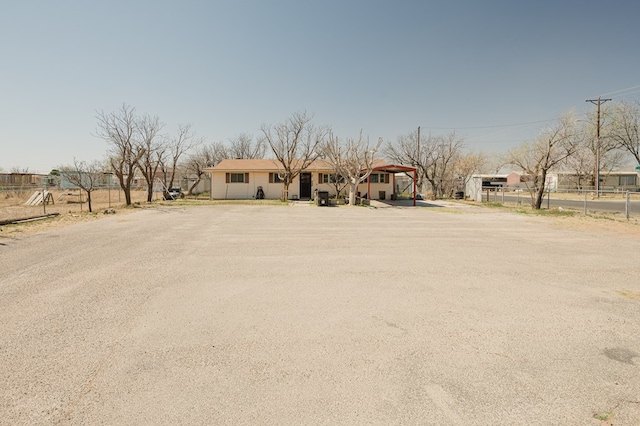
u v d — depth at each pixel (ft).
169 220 41.93
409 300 14.05
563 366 8.95
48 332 10.82
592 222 41.83
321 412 7.10
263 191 87.81
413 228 36.32
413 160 102.47
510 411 7.14
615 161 127.95
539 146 61.26
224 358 9.31
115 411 7.09
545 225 39.11
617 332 11.00
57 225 36.52
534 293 15.03
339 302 13.80
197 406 7.27
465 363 9.08
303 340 10.41
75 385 8.00
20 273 17.69
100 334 10.72
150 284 16.03
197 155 127.85
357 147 68.80
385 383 8.15
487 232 33.73
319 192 66.95
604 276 17.89
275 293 14.93
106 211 50.49
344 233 32.48
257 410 7.15
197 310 12.84
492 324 11.63
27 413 7.00
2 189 81.10
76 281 16.38
